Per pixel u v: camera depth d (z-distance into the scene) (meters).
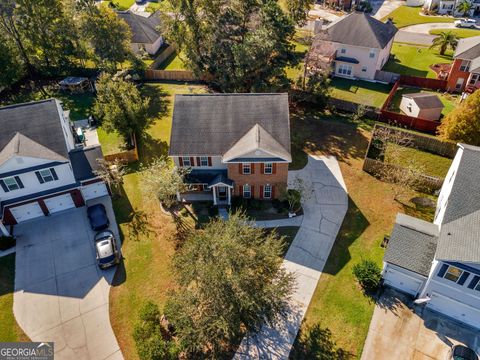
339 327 23.89
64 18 52.81
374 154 39.44
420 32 72.69
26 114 33.00
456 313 23.89
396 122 44.34
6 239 30.02
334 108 47.50
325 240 30.03
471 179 24.81
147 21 67.00
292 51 47.59
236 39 48.06
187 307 20.72
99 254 28.23
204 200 34.06
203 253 21.62
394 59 61.41
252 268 21.33
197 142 32.22
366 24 54.75
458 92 51.25
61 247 30.17
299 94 47.06
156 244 30.08
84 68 56.09
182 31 50.53
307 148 40.66
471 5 79.12
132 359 22.77
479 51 47.75
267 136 31.75
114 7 87.38
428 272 23.55
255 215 32.47
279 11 42.50
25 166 30.22
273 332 23.67
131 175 37.62
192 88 54.00
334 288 26.31
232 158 30.33
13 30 51.97
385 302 25.31
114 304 25.86
